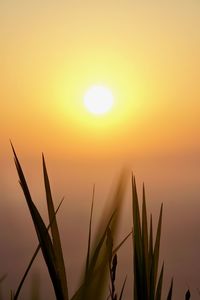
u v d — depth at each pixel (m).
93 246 1.48
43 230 1.49
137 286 1.55
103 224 1.48
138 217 1.58
